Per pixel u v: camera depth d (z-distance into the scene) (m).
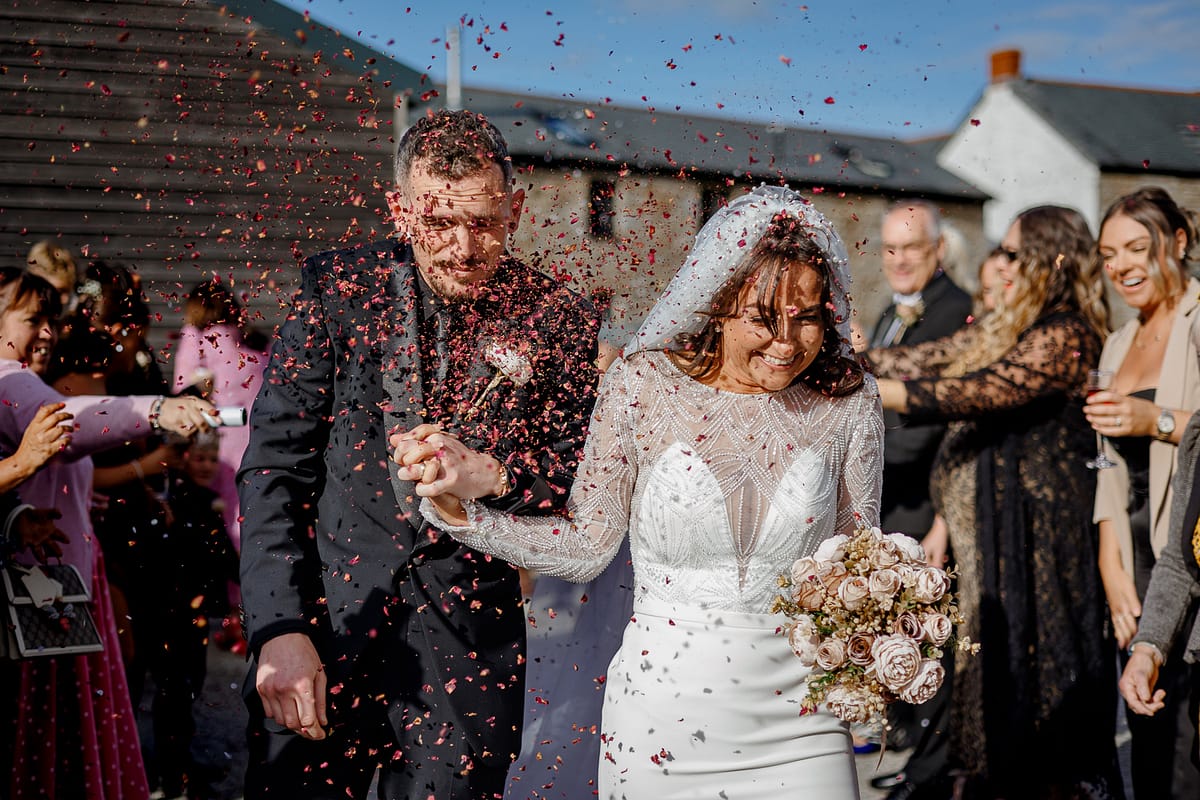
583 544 2.47
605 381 2.59
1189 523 3.15
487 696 2.61
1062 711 3.95
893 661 2.23
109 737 3.82
